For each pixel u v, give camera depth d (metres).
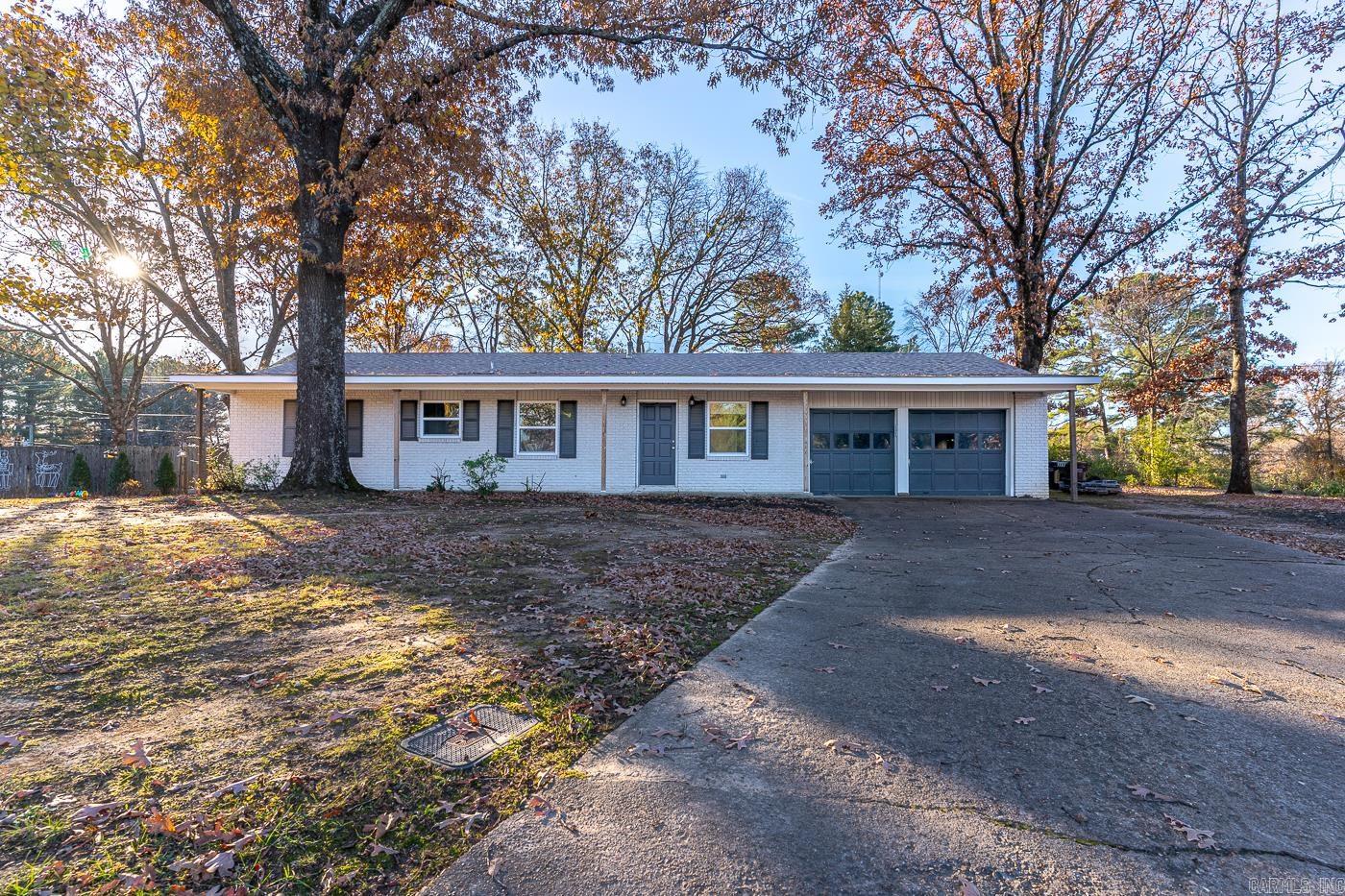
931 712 3.20
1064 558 7.47
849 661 3.92
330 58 11.27
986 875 1.98
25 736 2.71
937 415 15.79
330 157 11.83
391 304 22.39
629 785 2.48
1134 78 17.72
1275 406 26.77
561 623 4.46
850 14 16.70
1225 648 4.22
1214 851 2.12
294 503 10.59
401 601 4.90
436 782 2.45
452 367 16.22
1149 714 3.19
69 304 19.83
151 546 6.69
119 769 2.46
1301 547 8.27
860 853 2.08
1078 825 2.25
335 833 2.13
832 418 16.00
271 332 24.55
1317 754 2.80
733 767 2.63
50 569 5.66
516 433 15.91
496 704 3.15
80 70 12.02
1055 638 4.42
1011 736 2.94
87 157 10.59
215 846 2.04
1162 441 21.94
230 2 10.78
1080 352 31.28
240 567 5.83
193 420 43.88
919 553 7.76
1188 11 16.69
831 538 8.91
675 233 31.58
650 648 4.01
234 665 3.56
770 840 2.14
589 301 31.62
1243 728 3.05
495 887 1.90
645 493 15.30
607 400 15.93
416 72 11.70
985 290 21.91
